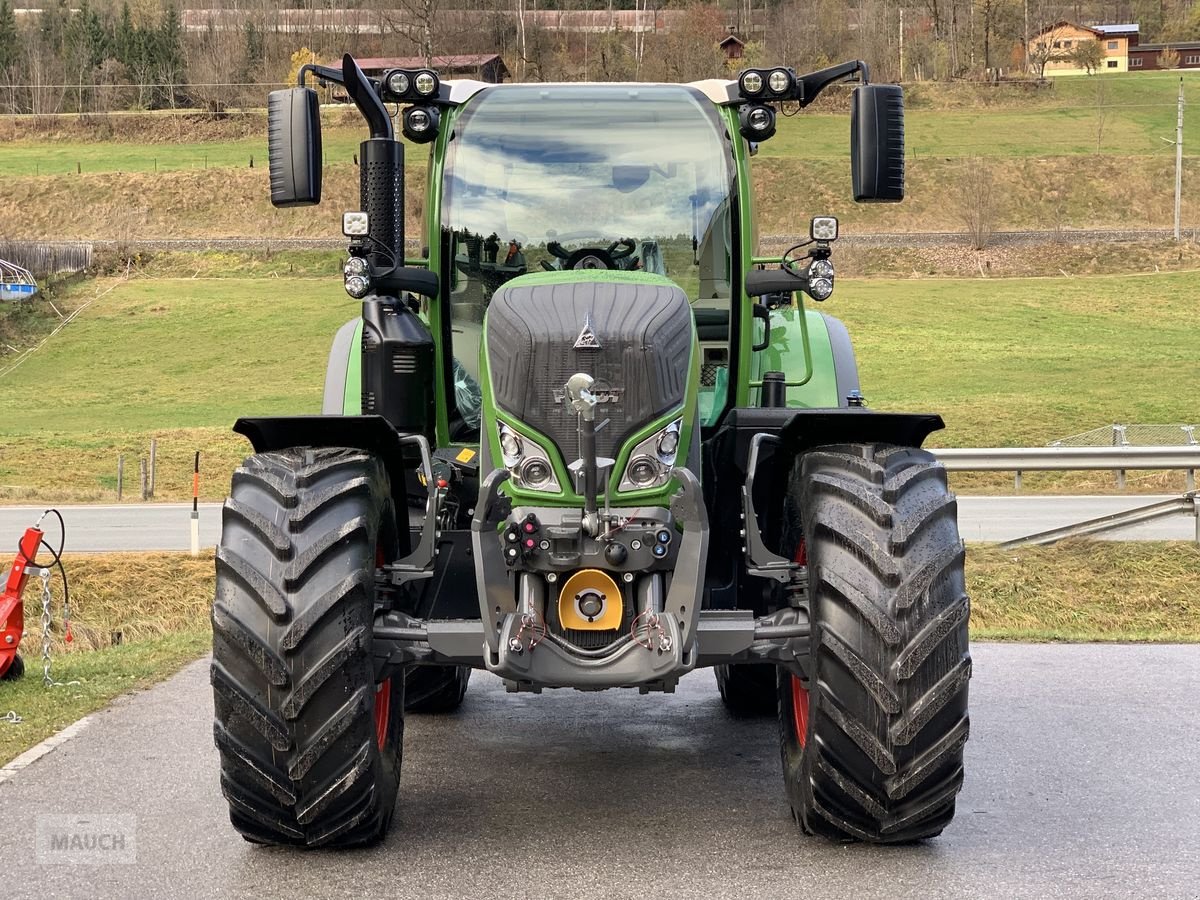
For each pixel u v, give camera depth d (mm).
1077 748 6105
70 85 135125
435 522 5035
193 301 66875
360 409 6293
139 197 94438
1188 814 5105
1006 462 14891
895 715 4469
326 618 4480
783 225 88250
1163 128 113812
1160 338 54750
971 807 5227
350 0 140375
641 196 6004
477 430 5953
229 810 4855
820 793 4633
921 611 4508
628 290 5098
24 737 6355
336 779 4520
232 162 102500
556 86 6090
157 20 152000
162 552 14984
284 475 4734
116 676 7918
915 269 76812
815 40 137000
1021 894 4250
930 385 43312
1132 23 188375
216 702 4531
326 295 67938
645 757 6168
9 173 100938
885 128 5238
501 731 6758
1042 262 77312
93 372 54031
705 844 4805
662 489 4727
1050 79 137500
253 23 138250
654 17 145375
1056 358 49562
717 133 6020
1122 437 20766
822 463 4891
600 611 4664
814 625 4602
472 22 116938
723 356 6012
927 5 146625
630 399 4738
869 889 4305
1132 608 11773
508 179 6012
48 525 20125
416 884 4387
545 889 4324
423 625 4762
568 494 4727
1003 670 7984
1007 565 12539
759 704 6977
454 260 5984
